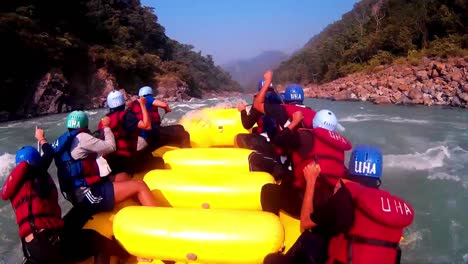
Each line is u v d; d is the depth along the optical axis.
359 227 2.51
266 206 3.81
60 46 37.44
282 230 3.16
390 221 2.39
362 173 2.75
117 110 4.49
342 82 43.72
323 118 3.61
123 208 3.47
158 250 3.21
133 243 3.25
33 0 38.75
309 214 2.91
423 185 7.18
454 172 7.91
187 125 6.86
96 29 50.72
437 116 17.81
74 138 3.51
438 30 41.84
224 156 4.80
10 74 32.19
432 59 33.94
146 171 4.67
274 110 4.21
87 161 3.54
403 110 21.02
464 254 4.74
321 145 3.32
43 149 3.30
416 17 44.78
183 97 58.47
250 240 3.05
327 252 2.91
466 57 27.27
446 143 11.07
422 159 9.08
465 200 6.39
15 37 32.56
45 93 33.59
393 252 2.49
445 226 5.48
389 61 43.94
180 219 3.25
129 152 4.48
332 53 68.00
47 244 2.99
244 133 5.97
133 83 51.22
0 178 9.19
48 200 3.12
